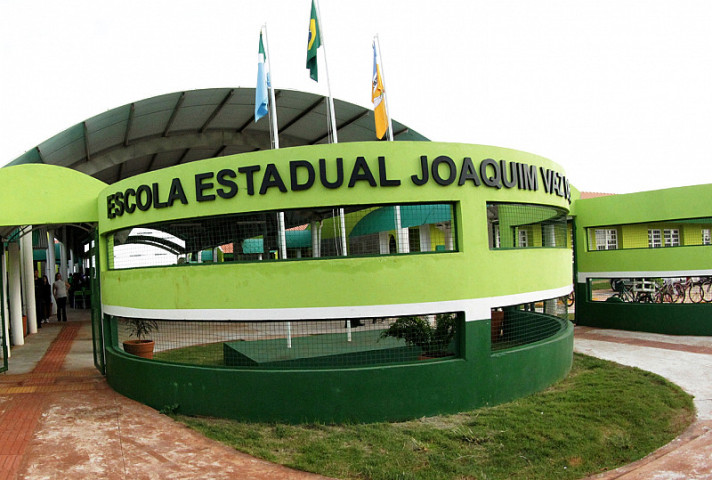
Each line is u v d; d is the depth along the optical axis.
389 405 7.35
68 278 29.25
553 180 9.53
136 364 8.51
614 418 7.31
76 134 14.55
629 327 15.02
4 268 12.63
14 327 13.92
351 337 11.23
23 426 7.16
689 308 14.06
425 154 7.65
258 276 7.57
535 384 8.55
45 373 10.55
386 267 7.48
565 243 11.12
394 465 5.86
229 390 7.53
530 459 6.09
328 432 6.97
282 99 15.76
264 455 6.12
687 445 6.52
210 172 7.83
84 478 5.49
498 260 8.12
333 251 12.69
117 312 9.41
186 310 8.05
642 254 14.82
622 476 5.72
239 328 15.80
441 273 7.63
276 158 7.52
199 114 16.72
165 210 8.28
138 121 15.81
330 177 7.46
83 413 7.79
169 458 6.05
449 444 6.45
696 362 10.73
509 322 12.23
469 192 7.90
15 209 9.65
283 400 7.33
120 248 9.84
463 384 7.67
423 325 9.60
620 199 15.23
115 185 9.31
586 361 10.86
